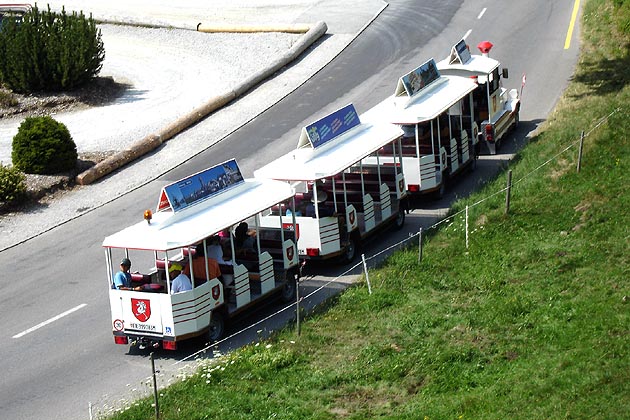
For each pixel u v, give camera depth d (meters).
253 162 55.31
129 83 70.38
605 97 56.88
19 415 30.92
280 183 39.09
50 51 66.38
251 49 75.69
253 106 64.62
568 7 78.25
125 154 56.25
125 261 35.44
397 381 31.12
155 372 30.69
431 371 31.39
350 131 43.59
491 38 73.44
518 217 41.94
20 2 88.00
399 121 46.19
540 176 45.88
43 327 37.62
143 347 34.84
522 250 39.12
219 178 37.50
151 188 52.91
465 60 53.75
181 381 31.78
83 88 67.81
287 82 68.62
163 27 82.00
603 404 26.95
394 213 44.41
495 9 80.00
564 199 42.72
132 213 49.62
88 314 38.56
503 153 53.53
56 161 53.75
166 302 33.66
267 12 84.50
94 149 57.81
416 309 35.78
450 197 48.22
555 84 63.34
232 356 32.91
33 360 34.84
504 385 29.52
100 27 83.19
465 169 51.09
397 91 47.94
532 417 27.06
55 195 52.47
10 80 66.19
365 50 73.81
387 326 34.66
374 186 43.91
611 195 41.81
